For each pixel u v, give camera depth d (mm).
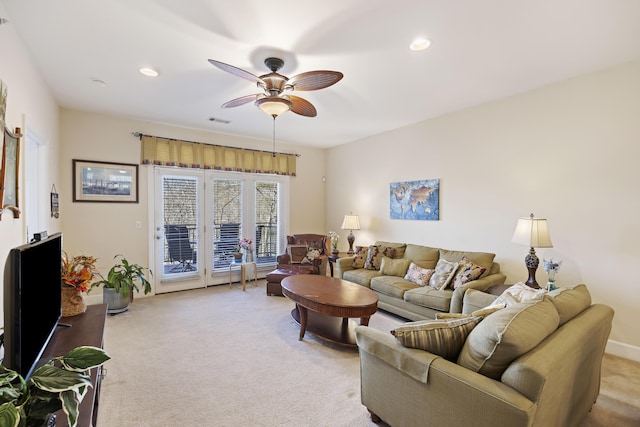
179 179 4867
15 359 981
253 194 5645
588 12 2008
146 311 3889
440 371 1487
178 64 2746
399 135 4879
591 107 2910
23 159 2256
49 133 3287
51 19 2084
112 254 4301
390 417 1748
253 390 2225
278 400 2115
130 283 3828
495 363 1390
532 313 1506
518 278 3461
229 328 3365
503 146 3568
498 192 3621
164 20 2105
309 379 2375
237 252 5289
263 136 5484
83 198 4086
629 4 1926
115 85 3203
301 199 6238
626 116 2719
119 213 4348
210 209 5168
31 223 2982
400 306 3607
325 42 2373
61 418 1184
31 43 2381
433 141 4352
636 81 2664
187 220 4953
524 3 1922
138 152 4488
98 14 2039
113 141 4293
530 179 3342
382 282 3854
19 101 2240
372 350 1826
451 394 1439
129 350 2816
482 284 3145
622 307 2760
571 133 3035
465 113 3938
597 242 2893
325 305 2805
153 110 4031
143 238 4539
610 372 2488
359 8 1965
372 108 3930
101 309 2393
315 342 3029
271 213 5871
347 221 5379
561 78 3041
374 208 5375
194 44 2412
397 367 1674
